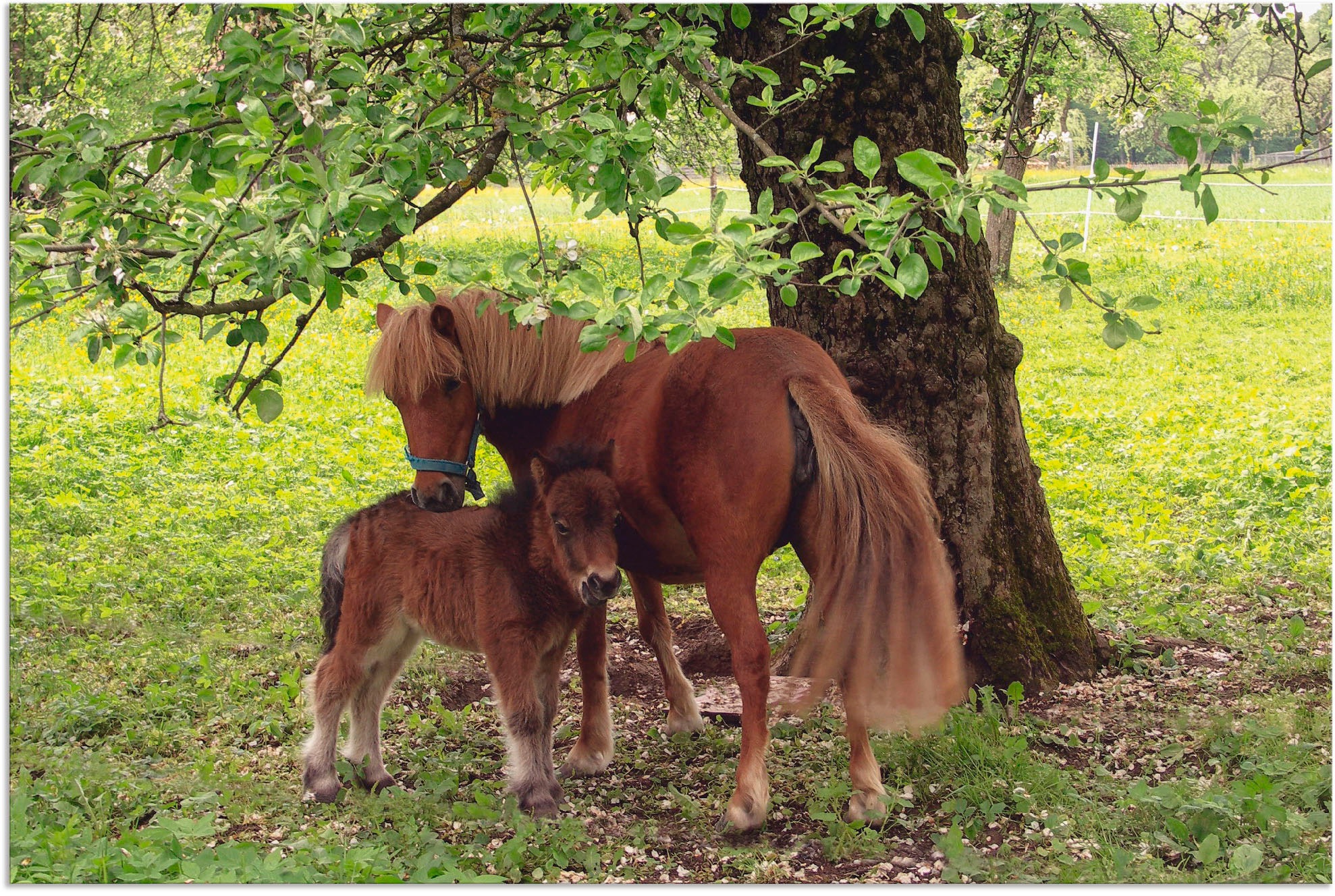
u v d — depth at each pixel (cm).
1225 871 373
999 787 443
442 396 470
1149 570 735
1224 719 491
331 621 480
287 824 423
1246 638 617
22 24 1196
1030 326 1750
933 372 550
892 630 393
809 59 544
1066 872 376
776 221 359
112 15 862
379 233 442
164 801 432
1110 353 1567
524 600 443
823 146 542
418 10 493
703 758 507
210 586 687
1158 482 941
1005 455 577
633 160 410
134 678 557
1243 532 807
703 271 344
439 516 466
